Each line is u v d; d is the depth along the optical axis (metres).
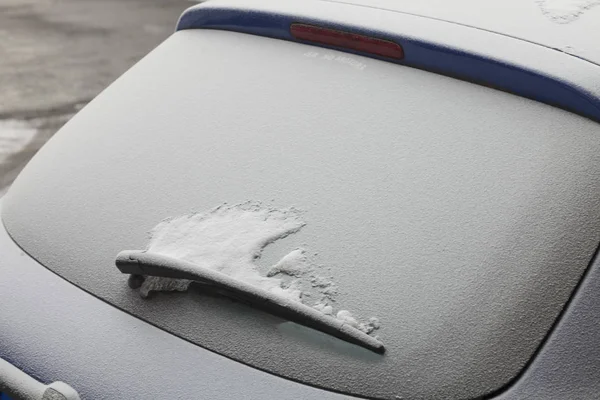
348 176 1.70
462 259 1.55
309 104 1.87
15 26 8.49
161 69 2.17
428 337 1.48
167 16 9.02
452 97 1.80
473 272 1.54
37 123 5.88
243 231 1.67
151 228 1.75
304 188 1.71
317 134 1.80
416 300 1.52
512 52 1.79
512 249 1.55
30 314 1.71
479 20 1.93
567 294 1.53
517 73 1.76
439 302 1.51
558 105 1.74
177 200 1.78
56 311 1.70
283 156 1.78
